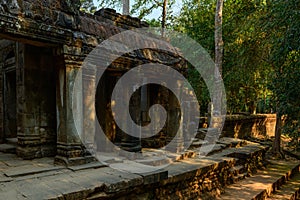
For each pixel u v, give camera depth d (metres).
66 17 4.17
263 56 7.85
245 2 8.66
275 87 5.02
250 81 9.53
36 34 3.75
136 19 6.43
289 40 4.34
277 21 5.04
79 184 3.29
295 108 4.54
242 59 8.41
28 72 4.86
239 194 5.48
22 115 4.84
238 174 6.59
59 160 4.25
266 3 6.33
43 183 3.32
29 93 4.86
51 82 5.21
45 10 3.89
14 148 5.51
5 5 3.39
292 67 4.70
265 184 6.20
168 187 4.43
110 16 5.79
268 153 9.70
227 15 10.69
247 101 12.62
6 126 6.66
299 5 4.40
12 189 3.08
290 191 6.37
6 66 6.52
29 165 4.22
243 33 8.12
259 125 12.70
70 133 4.20
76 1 4.40
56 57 4.36
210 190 5.39
